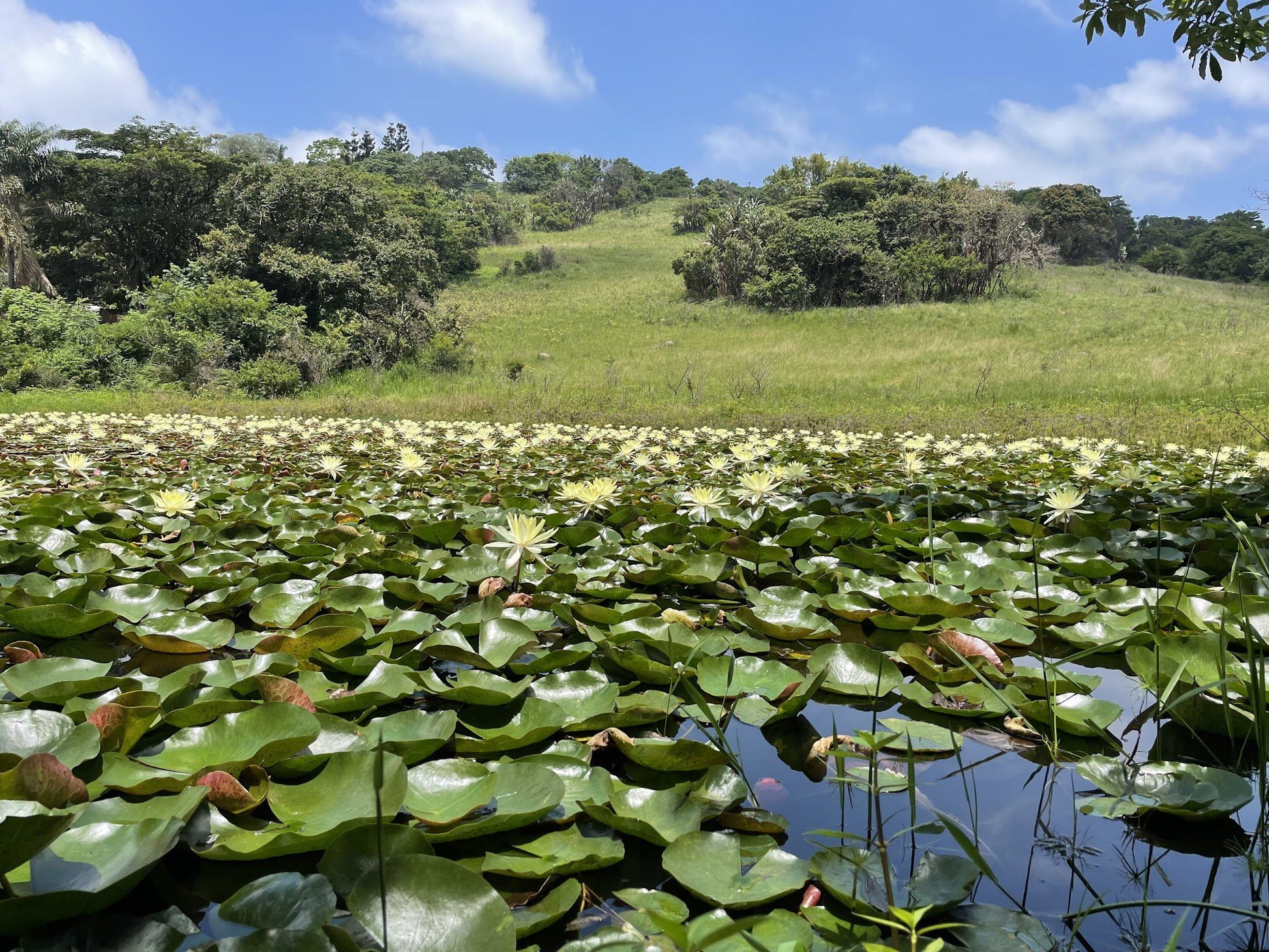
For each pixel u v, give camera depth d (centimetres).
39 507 307
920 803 124
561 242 5925
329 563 250
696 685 166
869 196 4047
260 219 2289
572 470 492
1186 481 477
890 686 165
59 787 102
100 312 2823
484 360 2253
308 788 115
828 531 286
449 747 136
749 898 93
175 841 89
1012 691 164
